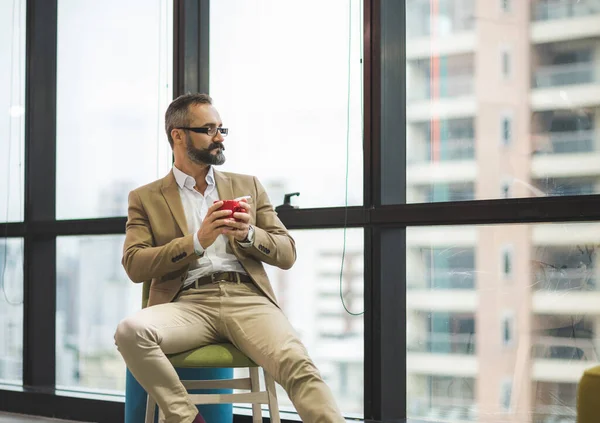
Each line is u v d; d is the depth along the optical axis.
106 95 4.12
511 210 2.97
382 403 3.25
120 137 4.07
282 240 2.88
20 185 4.31
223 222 2.67
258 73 3.69
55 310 4.23
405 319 3.30
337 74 3.48
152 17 3.98
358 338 3.37
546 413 3.04
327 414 2.41
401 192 3.32
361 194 3.35
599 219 2.83
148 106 3.99
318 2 3.54
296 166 3.56
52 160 4.29
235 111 3.74
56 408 3.98
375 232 3.27
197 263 2.87
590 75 2.98
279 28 3.64
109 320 4.07
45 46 4.29
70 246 4.19
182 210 2.90
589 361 2.96
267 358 2.59
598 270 2.94
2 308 4.39
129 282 4.01
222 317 2.75
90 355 4.12
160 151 3.94
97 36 4.16
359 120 3.38
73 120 4.22
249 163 3.69
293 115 3.58
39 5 4.28
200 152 2.90
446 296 3.22
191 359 2.66
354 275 3.38
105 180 4.11
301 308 3.52
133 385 3.01
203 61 3.83
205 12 3.84
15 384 4.31
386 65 3.31
